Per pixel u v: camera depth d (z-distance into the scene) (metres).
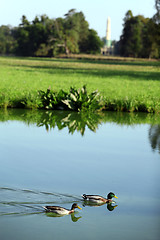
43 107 23.33
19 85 30.77
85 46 142.00
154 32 77.88
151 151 13.14
